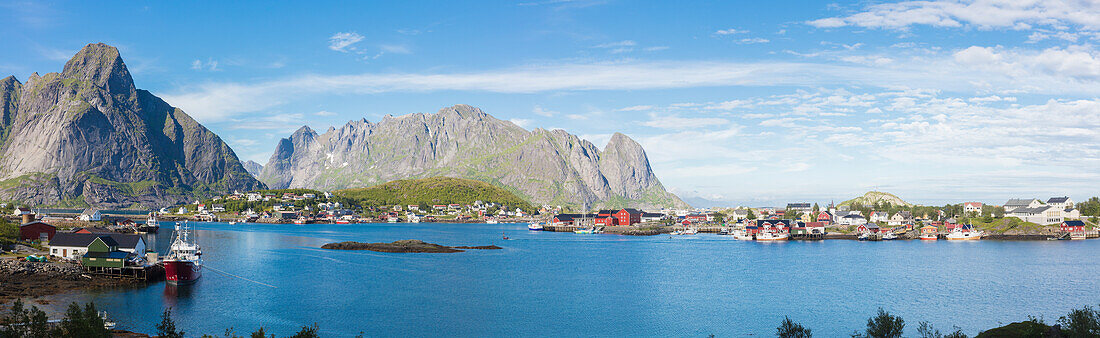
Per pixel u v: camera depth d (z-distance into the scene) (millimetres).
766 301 117000
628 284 136500
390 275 147750
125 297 111812
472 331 92750
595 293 124688
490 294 122250
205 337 68062
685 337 91188
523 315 103500
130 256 135625
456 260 185250
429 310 106312
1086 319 72750
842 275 152750
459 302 113625
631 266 171125
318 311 104312
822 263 181125
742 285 136000
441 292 123875
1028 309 109812
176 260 126625
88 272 130875
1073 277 149125
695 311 107875
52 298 106812
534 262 180875
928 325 97625
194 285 127625
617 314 105062
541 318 101562
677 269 164500
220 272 148875
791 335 81438
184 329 90188
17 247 163375
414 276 146375
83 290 116188
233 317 98812
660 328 95938
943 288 131875
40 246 172125
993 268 168375
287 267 161750
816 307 111500
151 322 93688
